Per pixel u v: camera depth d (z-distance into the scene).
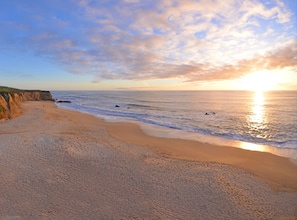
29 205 8.41
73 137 17.78
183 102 69.19
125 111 44.97
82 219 7.71
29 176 10.79
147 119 33.03
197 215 8.23
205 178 11.12
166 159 14.23
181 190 9.95
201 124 28.95
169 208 8.61
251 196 9.63
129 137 20.75
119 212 8.23
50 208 8.28
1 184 9.88
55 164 12.31
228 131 24.50
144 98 96.38
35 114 33.00
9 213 7.80
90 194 9.44
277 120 31.58
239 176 11.62
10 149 14.11
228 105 57.28
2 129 21.47
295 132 23.70
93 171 11.73
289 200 9.48
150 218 7.95
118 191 9.78
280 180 11.63
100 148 15.39
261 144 19.14
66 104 66.00
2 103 29.17
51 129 21.80
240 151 16.80
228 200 9.18
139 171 11.97
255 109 46.50
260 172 12.66
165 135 22.23
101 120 31.52
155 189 10.02
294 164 14.15
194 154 15.93
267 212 8.54
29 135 17.36
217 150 17.09
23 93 73.69
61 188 9.84
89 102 76.56
